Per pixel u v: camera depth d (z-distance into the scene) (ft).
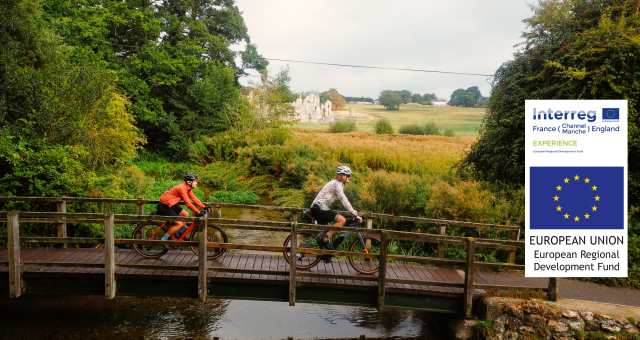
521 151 32.53
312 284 19.93
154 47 83.92
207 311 22.84
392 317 23.24
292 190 54.03
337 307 24.32
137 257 21.88
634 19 28.66
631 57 27.43
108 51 75.97
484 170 38.22
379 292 19.86
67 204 27.78
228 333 20.48
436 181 38.24
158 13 89.25
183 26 93.97
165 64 83.87
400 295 20.43
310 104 289.12
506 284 22.89
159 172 69.82
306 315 23.02
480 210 29.22
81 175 28.86
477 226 23.82
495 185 34.32
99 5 77.10
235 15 104.63
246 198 53.67
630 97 27.35
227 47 102.42
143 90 81.35
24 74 32.58
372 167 59.67
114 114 39.68
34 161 26.68
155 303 23.48
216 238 22.52
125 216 19.90
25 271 19.15
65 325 20.35
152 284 19.83
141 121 88.79
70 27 65.77
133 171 41.86
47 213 19.04
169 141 89.81
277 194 55.26
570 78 28.84
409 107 455.22
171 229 22.09
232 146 80.64
